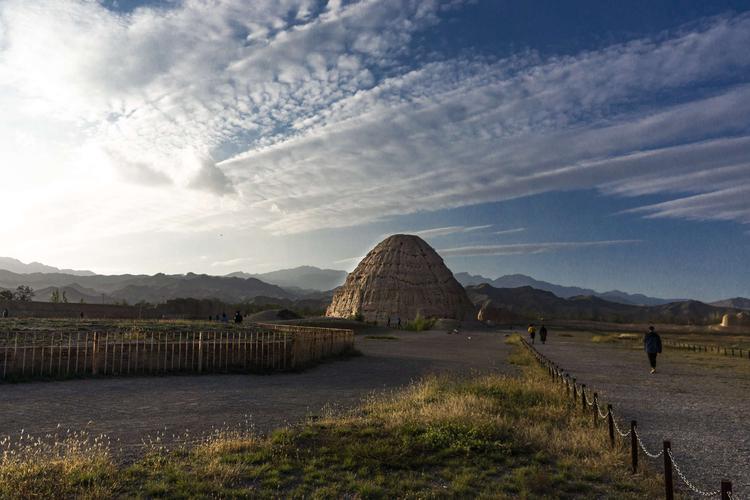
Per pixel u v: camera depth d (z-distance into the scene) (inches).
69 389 603.2
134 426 418.6
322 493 264.2
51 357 683.4
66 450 335.3
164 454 330.0
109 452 336.5
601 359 1273.4
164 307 3211.1
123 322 1411.2
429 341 1946.4
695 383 813.9
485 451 346.9
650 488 289.0
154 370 749.3
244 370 796.6
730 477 322.3
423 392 551.5
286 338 887.7
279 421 442.9
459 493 273.0
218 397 568.4
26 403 511.8
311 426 401.1
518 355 1239.5
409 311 4756.4
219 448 332.5
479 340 2144.4
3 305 2244.1
